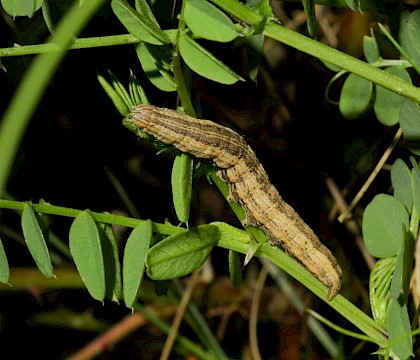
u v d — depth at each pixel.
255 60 0.19
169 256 0.18
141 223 0.18
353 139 0.26
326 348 0.26
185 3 0.17
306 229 0.19
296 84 0.26
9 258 0.27
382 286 0.19
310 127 0.26
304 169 0.26
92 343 0.27
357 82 0.20
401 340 0.18
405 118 0.19
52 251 0.27
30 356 0.28
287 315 0.28
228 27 0.17
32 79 0.11
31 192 0.26
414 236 0.19
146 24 0.17
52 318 0.28
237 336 0.29
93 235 0.18
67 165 0.26
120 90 0.18
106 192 0.27
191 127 0.18
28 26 0.22
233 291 0.28
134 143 0.26
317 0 0.20
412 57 0.19
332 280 0.19
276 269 0.26
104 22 0.21
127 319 0.27
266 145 0.27
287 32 0.17
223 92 0.26
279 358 0.28
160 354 0.29
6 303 0.28
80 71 0.24
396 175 0.19
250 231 0.19
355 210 0.26
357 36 0.24
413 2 0.21
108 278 0.18
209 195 0.27
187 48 0.17
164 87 0.18
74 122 0.25
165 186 0.27
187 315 0.26
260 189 0.19
